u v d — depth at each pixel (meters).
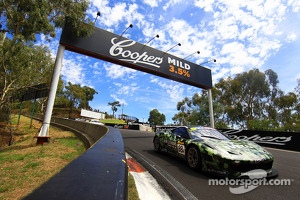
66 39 10.09
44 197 0.85
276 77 28.08
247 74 28.88
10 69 12.09
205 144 4.15
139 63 13.18
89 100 81.25
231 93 30.55
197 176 3.87
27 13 8.07
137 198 2.59
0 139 14.33
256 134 12.30
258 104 28.94
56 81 9.60
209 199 2.81
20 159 5.27
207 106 29.47
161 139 6.40
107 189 1.04
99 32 11.58
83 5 9.76
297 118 24.53
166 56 15.02
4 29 9.36
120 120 72.81
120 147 2.66
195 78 16.75
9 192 3.08
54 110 63.28
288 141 10.27
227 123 30.58
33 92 20.05
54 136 12.02
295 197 2.95
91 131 9.84
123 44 12.55
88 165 1.50
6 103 16.64
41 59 15.63
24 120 29.58
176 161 5.25
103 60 12.20
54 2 8.92
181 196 2.88
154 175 3.91
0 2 7.94
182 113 42.50
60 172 1.27
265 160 3.61
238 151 3.74
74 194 0.92
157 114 86.81
